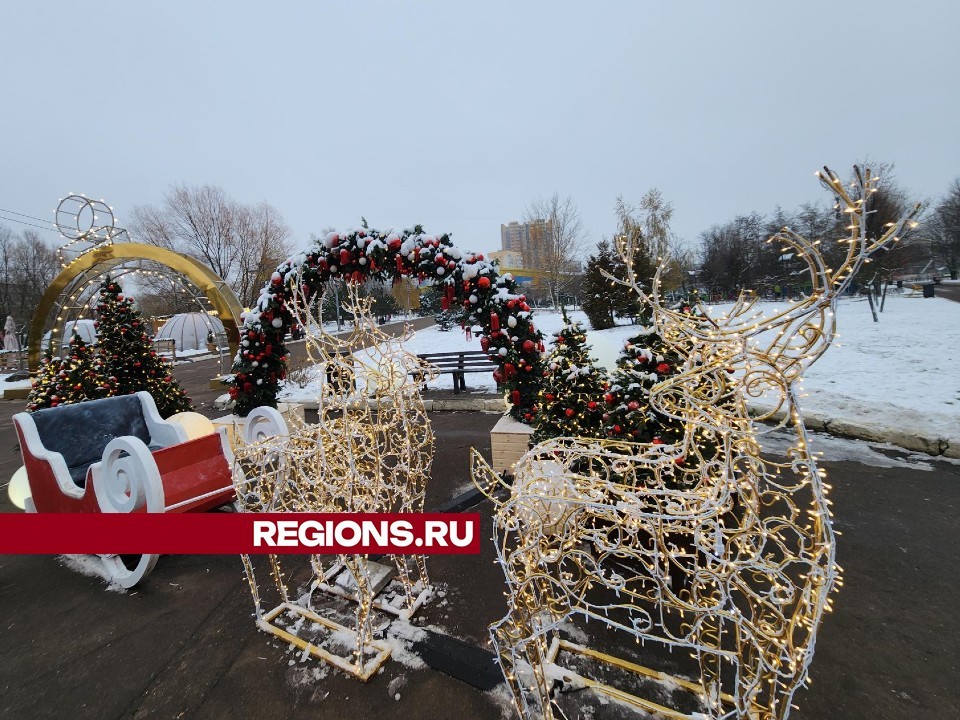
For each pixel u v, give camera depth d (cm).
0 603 309
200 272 1062
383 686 219
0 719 215
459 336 1864
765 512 364
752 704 165
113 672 241
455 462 523
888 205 1206
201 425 497
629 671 219
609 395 309
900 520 342
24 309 3238
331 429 254
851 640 233
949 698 197
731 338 156
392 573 309
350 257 545
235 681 228
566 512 177
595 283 1769
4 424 959
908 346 881
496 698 208
